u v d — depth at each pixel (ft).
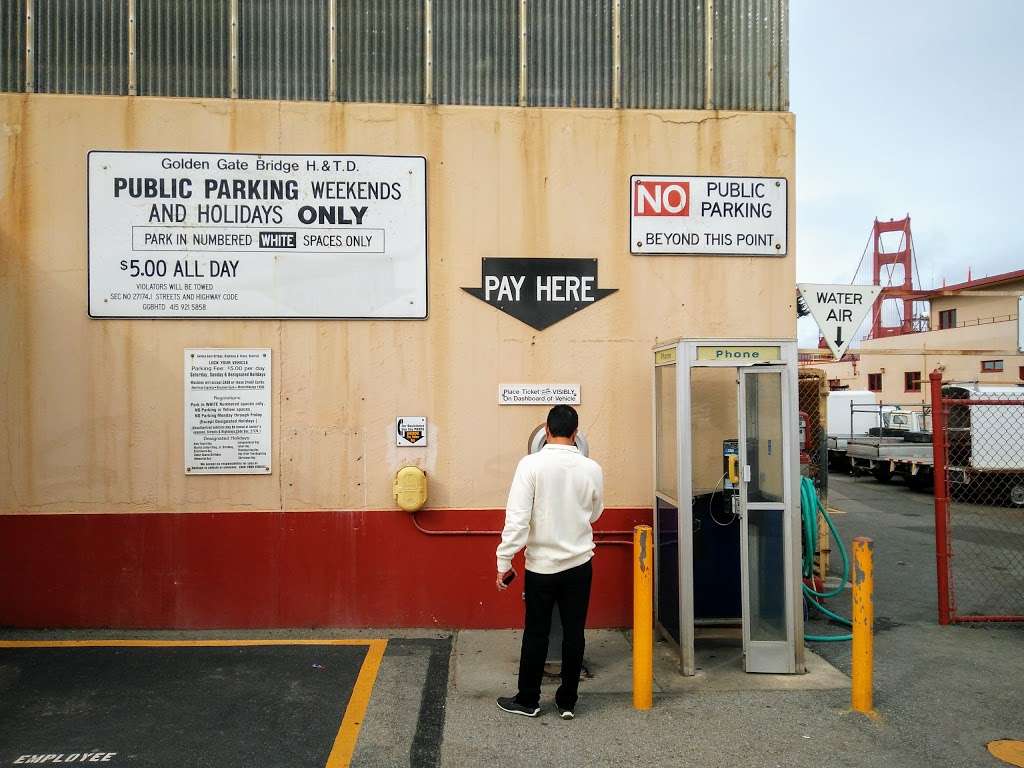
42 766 12.42
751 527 16.87
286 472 19.16
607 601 19.60
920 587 25.39
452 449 19.42
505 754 13.01
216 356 19.07
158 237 19.06
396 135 19.53
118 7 19.36
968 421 51.26
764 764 12.73
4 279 18.89
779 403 16.85
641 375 19.70
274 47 19.58
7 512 18.80
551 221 19.70
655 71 20.15
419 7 19.89
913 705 15.06
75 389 18.92
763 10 20.36
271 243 19.24
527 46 20.01
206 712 14.48
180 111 19.19
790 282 19.95
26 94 19.02
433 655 17.51
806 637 19.20
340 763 12.67
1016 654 18.13
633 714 14.58
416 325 19.43
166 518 18.95
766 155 20.01
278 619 19.12
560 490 14.15
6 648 17.60
